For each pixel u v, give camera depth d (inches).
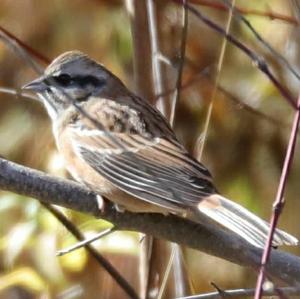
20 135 505.7
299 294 325.7
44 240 442.3
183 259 406.6
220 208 343.6
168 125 396.5
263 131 502.9
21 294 477.7
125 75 502.3
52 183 356.2
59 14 515.2
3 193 454.6
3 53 522.6
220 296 335.6
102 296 470.0
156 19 419.5
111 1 509.0
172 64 407.8
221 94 491.5
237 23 488.4
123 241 443.8
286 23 462.6
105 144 392.2
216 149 507.5
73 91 413.4
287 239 320.8
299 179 509.7
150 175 373.7
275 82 298.2
